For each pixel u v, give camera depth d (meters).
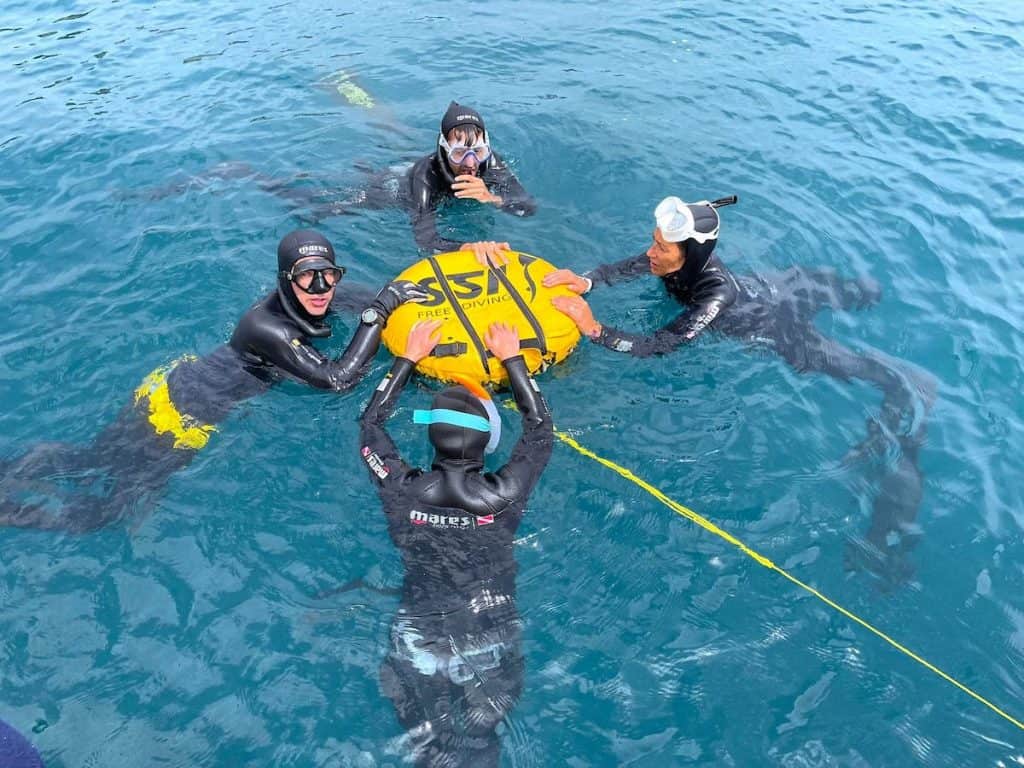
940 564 3.64
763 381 4.64
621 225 6.12
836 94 8.24
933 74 8.68
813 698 3.08
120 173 6.64
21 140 7.12
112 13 10.41
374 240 5.84
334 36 9.64
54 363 4.62
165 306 5.09
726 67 8.85
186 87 8.28
